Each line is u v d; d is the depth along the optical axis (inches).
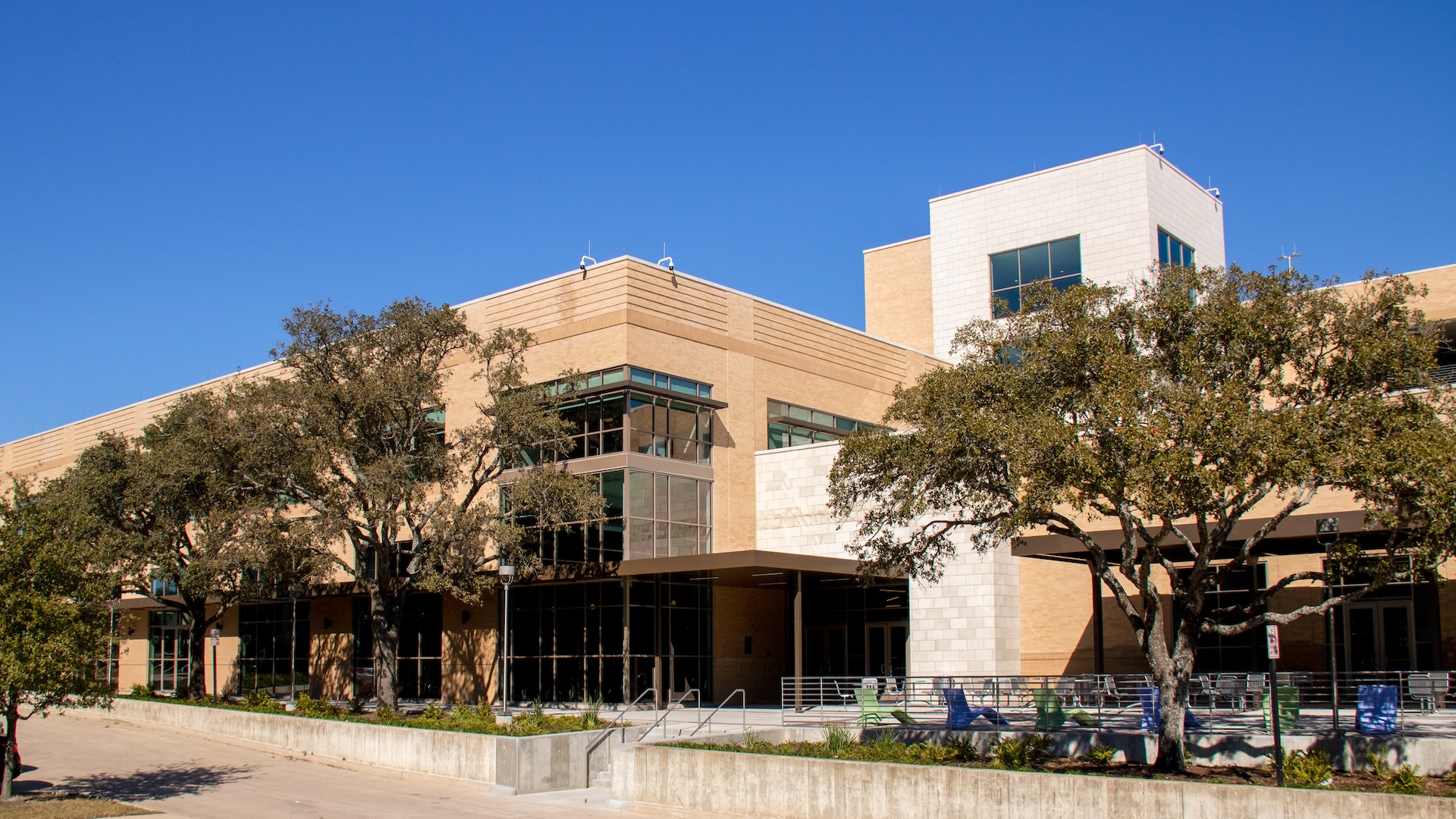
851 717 1186.6
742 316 1674.5
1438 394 731.4
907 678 1246.3
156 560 1557.6
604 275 1529.3
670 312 1557.6
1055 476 692.1
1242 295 789.9
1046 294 799.1
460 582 1267.2
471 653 1612.9
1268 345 738.8
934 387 776.3
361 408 1251.2
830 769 723.4
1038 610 1498.5
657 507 1480.1
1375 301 765.9
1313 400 743.7
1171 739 771.4
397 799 862.5
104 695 868.0
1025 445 695.7
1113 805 636.7
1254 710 1074.7
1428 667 1241.4
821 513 1568.7
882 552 890.1
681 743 894.4
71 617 812.6
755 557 1248.2
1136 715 1099.9
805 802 730.8
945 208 2100.1
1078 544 1189.1
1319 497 1216.8
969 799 674.2
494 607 1593.3
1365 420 690.8
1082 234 1932.8
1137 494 718.5
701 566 1283.2
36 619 795.4
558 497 1244.5
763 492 1637.6
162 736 1314.0
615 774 830.5
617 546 1433.3
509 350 1362.0
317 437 1269.7
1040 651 1486.2
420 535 1309.1
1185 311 762.8
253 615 2052.2
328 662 1855.3
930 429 758.5
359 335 1318.9
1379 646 1282.0
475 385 1656.0
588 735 955.3
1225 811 610.5
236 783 938.7
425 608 1704.0
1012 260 2010.3
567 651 1485.0
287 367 1386.6
